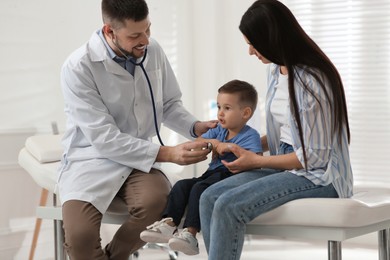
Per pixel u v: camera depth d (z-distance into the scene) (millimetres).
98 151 3018
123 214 3139
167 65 3363
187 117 3324
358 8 5145
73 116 3062
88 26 5047
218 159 2984
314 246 4980
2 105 4465
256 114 5184
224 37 5727
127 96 3107
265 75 5520
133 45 2992
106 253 3068
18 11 4562
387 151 5066
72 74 3053
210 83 5781
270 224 2705
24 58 4602
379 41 5090
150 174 3062
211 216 2693
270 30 2670
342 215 2564
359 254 4707
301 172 2705
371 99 5117
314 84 2623
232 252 2617
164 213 2869
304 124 2637
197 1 5828
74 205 2939
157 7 5559
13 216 4559
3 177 4500
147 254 4855
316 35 5301
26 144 3643
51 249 4812
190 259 4578
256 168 2857
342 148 2758
